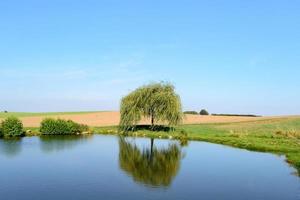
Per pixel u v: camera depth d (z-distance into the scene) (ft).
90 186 96.37
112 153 153.99
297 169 119.14
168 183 100.01
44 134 237.04
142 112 239.30
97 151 159.53
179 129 254.06
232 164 128.26
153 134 228.43
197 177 107.76
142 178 106.11
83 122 317.63
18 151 156.46
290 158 132.87
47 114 410.72
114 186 96.37
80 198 85.30
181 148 171.94
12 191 91.30
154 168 121.60
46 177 106.52
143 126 268.41
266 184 98.94
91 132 248.11
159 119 237.66
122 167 122.21
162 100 235.20
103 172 114.21
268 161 134.21
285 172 114.21
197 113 483.92
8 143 185.26
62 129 239.50
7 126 219.20
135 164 128.67
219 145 183.73
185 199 84.89
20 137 217.97
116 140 204.74
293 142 181.16
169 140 206.80
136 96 238.48
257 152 157.48
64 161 132.57
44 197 86.07
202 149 168.66
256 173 113.09
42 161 132.36
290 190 92.99
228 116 399.03
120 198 85.25
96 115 381.81
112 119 342.85
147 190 92.63
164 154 153.38
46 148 166.81
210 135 220.84
